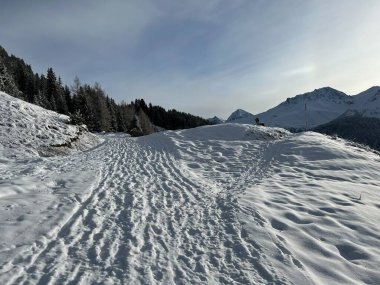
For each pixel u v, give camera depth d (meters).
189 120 144.38
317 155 16.17
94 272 5.27
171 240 6.72
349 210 8.87
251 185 11.51
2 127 20.41
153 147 21.31
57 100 81.44
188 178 12.57
